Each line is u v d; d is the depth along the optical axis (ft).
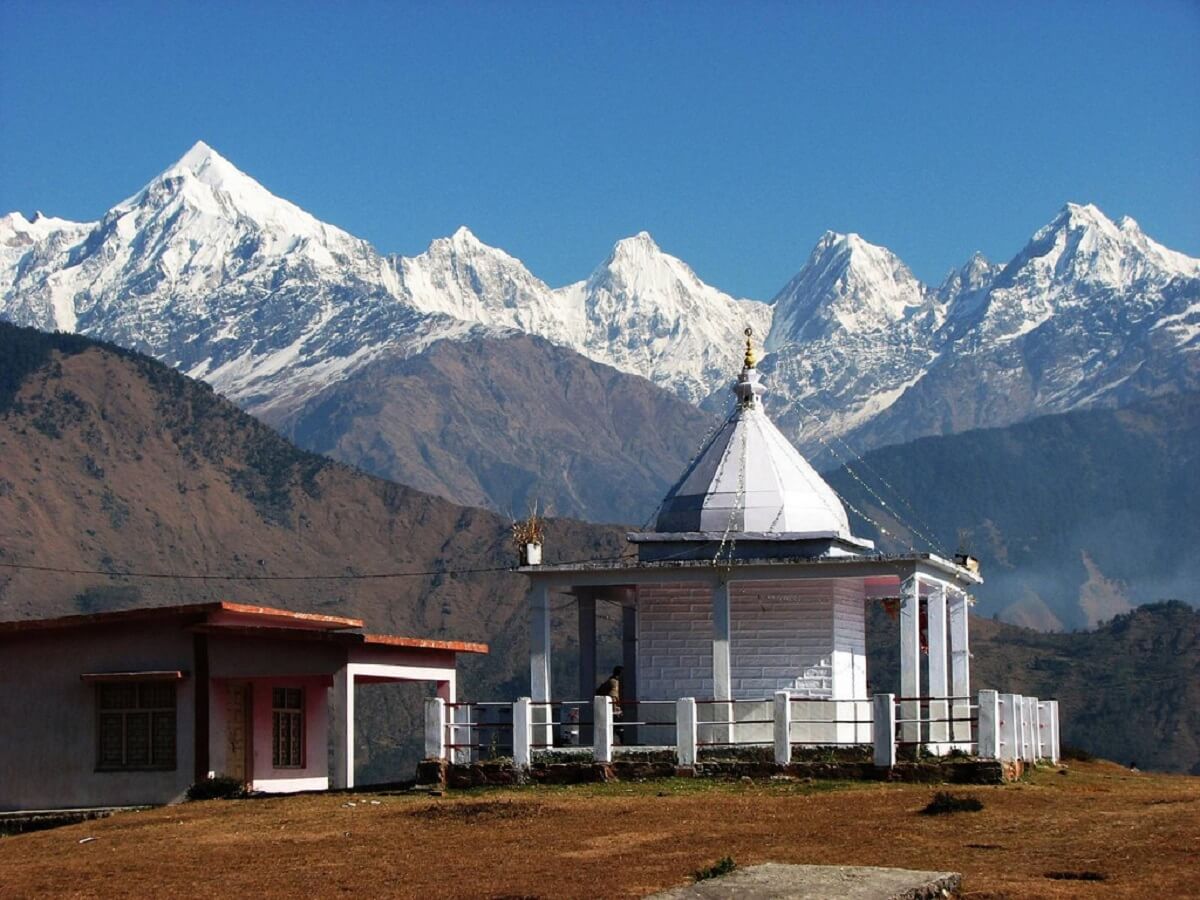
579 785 136.36
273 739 177.17
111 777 168.14
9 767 172.04
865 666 163.84
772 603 154.81
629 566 150.30
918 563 145.59
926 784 129.29
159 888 104.42
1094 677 611.47
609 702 138.10
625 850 108.17
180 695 167.43
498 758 145.48
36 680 172.65
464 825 120.67
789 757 133.69
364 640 165.99
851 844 106.52
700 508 158.10
